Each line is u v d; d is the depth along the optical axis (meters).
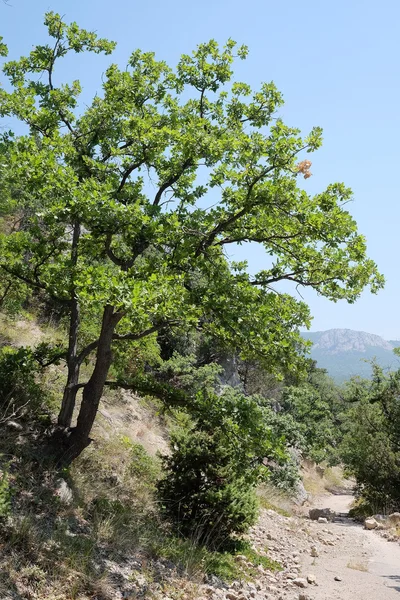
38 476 8.28
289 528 14.75
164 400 9.76
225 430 9.37
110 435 12.66
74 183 8.36
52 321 17.83
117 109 10.16
